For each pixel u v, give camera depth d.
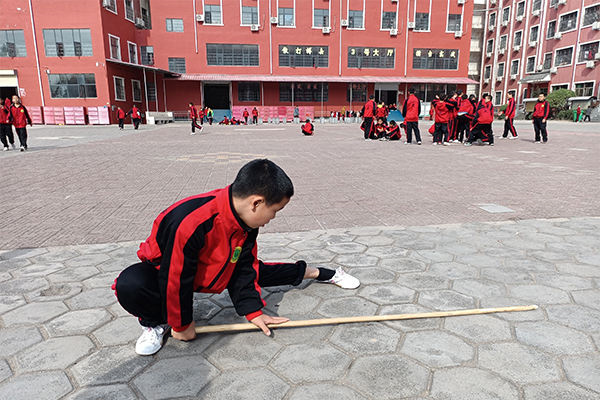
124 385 1.72
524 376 1.73
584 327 2.09
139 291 1.83
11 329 2.14
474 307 2.32
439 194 5.28
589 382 1.68
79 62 27.75
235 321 2.22
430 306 2.34
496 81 45.03
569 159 8.74
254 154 10.11
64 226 4.00
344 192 5.46
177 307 1.86
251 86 35.41
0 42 27.62
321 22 34.94
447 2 36.03
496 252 3.16
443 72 37.12
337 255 3.15
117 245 3.45
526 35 39.97
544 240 3.42
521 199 4.95
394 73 36.47
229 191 1.79
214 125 30.59
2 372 1.80
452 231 3.71
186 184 6.14
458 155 9.63
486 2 46.50
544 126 12.99
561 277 2.69
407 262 2.99
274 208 1.73
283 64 35.06
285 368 1.82
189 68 34.00
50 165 8.20
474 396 1.62
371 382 1.71
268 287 2.65
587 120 32.19
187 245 1.75
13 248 3.38
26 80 27.97
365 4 35.00
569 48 34.94
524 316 2.21
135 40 32.78
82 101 28.27
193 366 1.84
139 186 5.99
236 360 1.88
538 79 37.44
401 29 35.81
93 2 26.95
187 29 33.44
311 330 2.12
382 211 4.48
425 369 1.79
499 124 28.91
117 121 29.39
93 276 2.81
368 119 14.66
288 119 36.06
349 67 35.88
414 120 12.70
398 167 7.70
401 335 2.05
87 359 1.89
